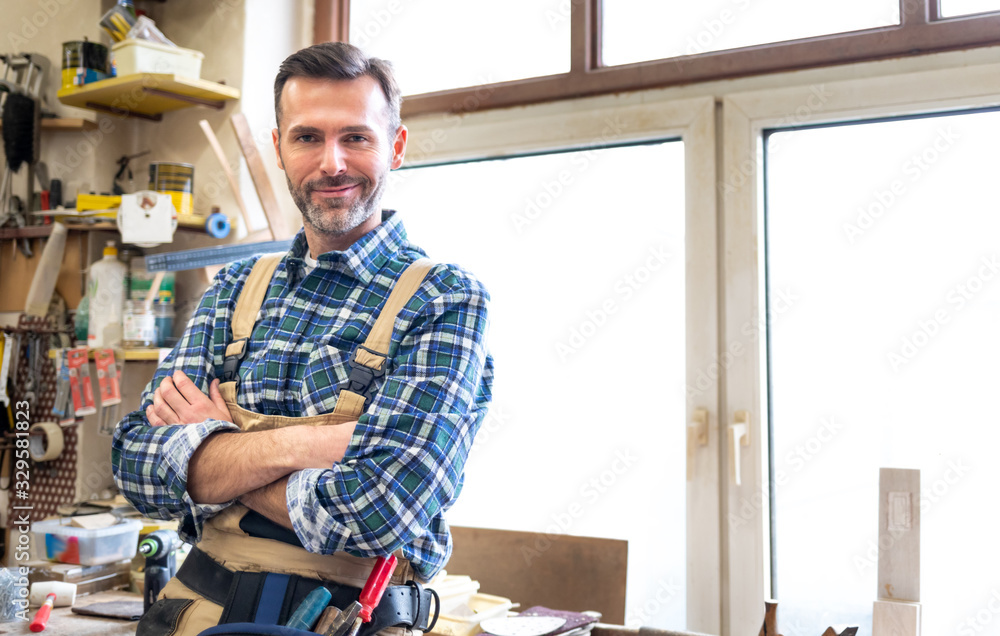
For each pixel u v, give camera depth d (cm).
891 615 130
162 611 112
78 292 219
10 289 229
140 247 224
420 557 116
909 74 162
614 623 173
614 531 192
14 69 232
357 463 107
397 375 114
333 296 124
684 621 183
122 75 205
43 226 218
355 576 110
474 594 171
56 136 229
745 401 174
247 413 120
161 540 169
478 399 124
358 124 120
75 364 207
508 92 203
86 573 183
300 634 92
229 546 113
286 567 110
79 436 215
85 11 229
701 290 179
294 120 120
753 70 177
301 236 132
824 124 173
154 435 119
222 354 129
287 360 121
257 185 208
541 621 151
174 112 231
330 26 232
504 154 204
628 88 191
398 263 125
